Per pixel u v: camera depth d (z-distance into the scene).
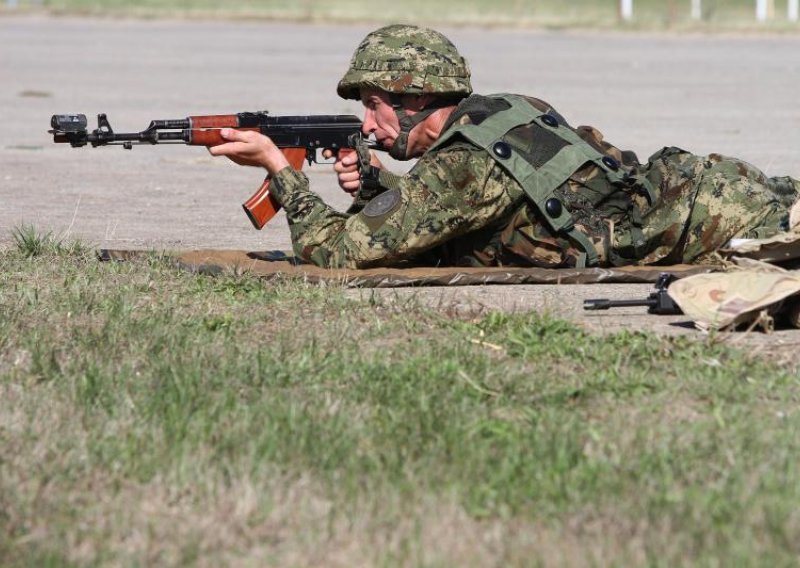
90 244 21.77
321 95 51.50
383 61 17.42
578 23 91.62
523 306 16.38
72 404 12.51
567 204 17.48
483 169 17.16
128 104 48.22
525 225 17.69
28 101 49.44
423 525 10.05
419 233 17.22
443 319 15.52
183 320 15.26
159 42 78.12
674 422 12.21
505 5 115.00
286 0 111.00
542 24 91.31
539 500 10.48
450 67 17.48
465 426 11.84
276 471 10.95
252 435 11.64
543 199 17.28
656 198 17.78
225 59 67.94
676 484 10.73
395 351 14.20
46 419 12.10
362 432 11.76
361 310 15.88
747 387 13.10
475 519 10.25
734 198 17.70
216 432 11.76
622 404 12.69
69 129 16.86
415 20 92.81
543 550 9.70
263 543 9.88
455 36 84.00
